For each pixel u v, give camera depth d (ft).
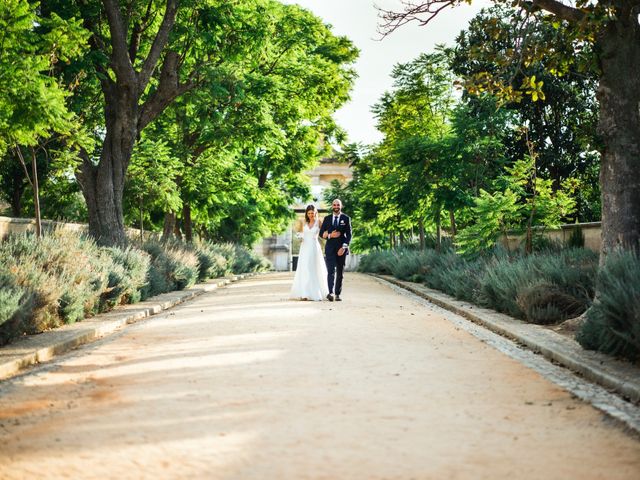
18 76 41.78
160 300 62.18
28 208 110.42
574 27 40.93
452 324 44.09
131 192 86.99
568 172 118.32
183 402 21.76
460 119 82.53
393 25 44.47
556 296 43.68
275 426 18.90
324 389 23.48
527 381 25.48
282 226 167.84
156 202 89.30
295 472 15.23
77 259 49.49
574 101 112.78
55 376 26.71
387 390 23.43
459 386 24.30
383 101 105.60
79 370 27.94
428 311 53.36
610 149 39.96
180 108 89.40
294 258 250.37
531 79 43.65
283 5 98.37
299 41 97.96
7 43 41.81
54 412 20.84
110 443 17.51
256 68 94.73
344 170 271.90
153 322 46.16
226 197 108.58
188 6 73.56
